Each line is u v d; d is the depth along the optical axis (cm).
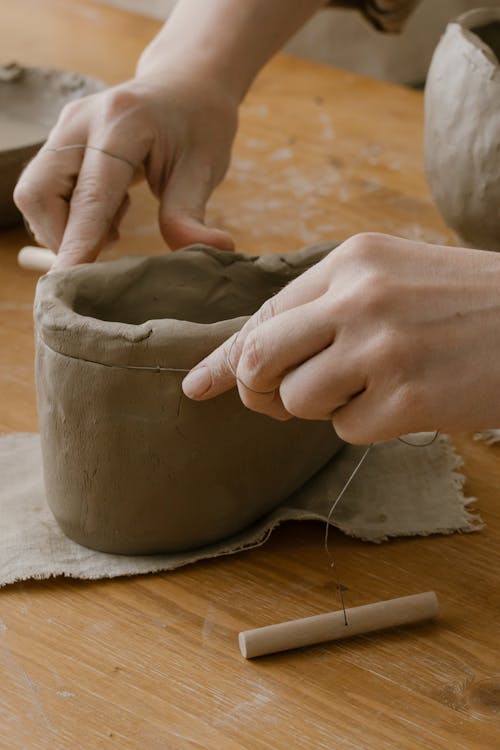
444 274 55
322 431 74
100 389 65
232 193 117
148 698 60
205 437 66
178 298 77
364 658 64
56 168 86
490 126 85
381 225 112
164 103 90
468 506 77
